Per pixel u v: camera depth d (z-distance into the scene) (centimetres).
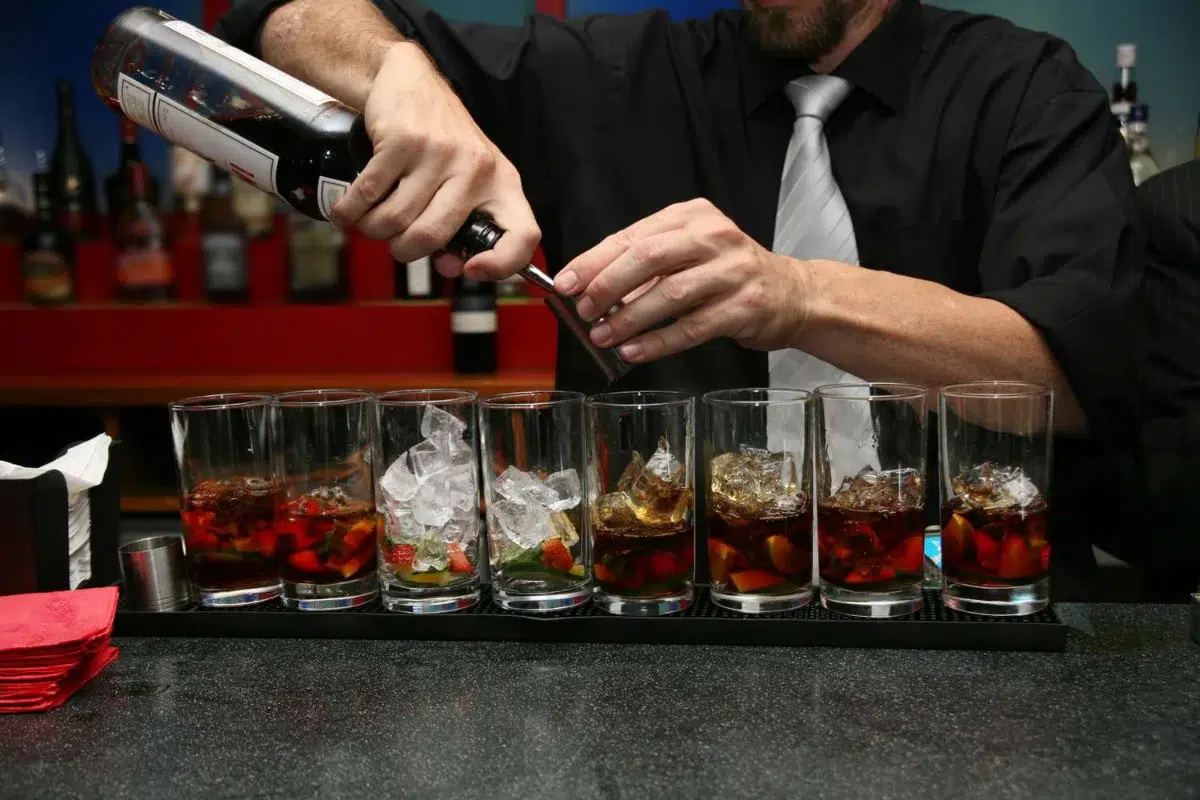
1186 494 162
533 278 99
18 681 82
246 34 126
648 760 72
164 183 255
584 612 96
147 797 69
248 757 74
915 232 148
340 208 98
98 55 107
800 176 146
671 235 95
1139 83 228
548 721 78
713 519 96
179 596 102
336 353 239
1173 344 166
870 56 144
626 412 93
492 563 98
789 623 92
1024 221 136
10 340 242
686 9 242
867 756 72
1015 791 67
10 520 96
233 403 101
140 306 240
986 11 232
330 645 95
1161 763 70
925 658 89
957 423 92
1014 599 92
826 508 94
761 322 102
